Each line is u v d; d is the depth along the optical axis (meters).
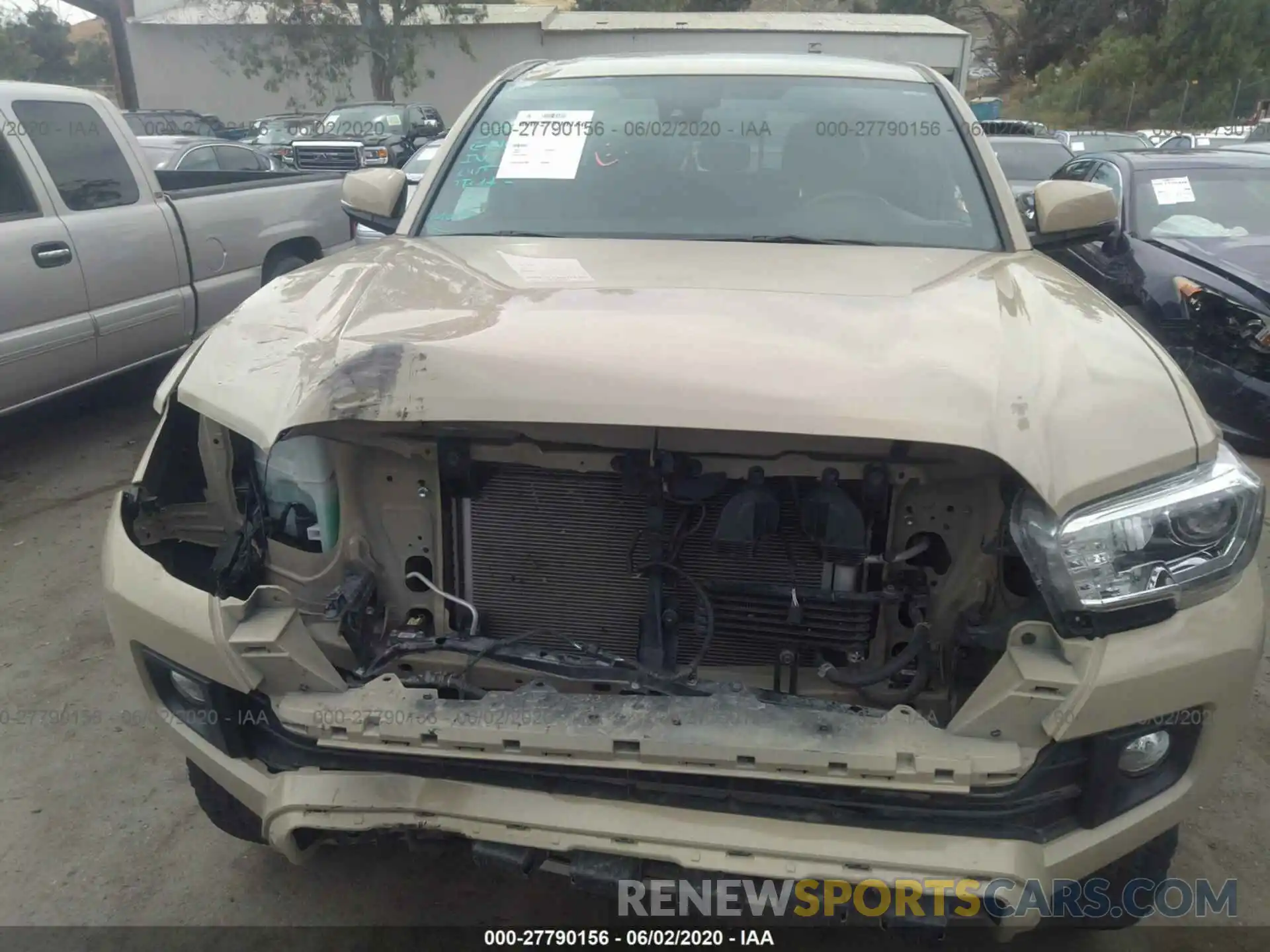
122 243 5.32
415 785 1.88
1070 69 42.94
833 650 2.10
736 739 1.75
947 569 2.05
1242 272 5.73
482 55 32.75
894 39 27.70
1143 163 7.34
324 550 2.20
